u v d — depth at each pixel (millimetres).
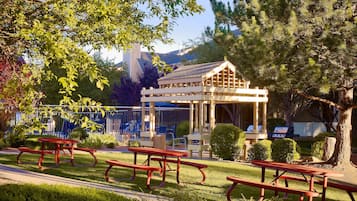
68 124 21891
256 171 13609
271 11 13641
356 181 13492
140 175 11594
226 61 17891
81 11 4609
